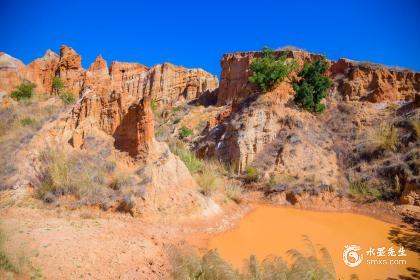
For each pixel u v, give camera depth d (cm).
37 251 974
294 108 2983
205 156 3023
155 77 6506
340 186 2225
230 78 4978
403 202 1917
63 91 4069
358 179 2250
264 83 3114
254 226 1593
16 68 4184
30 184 1501
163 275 974
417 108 2648
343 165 2491
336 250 1328
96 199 1448
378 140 2464
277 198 2131
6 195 1418
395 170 2139
